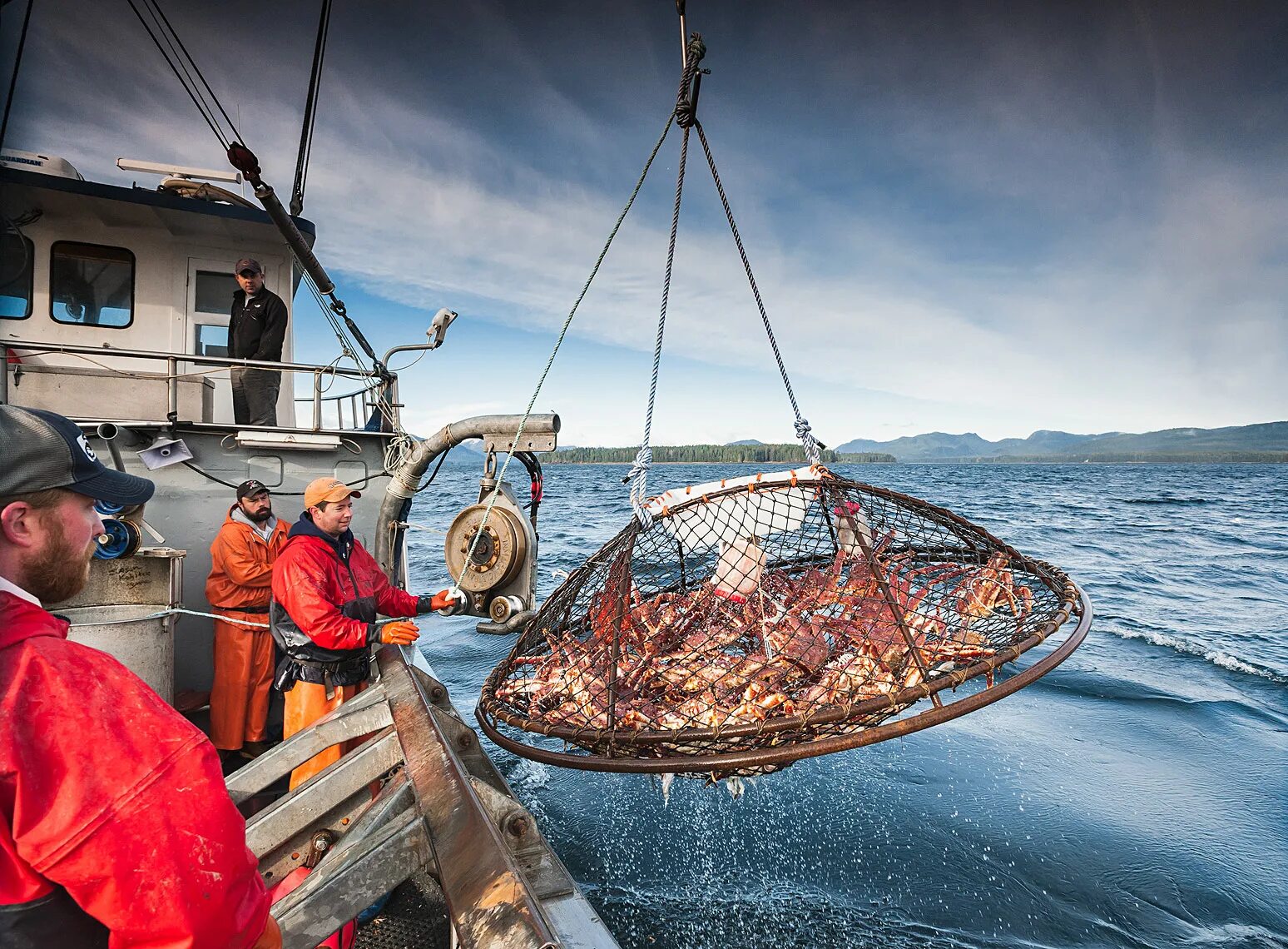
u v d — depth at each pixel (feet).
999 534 81.41
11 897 3.34
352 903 6.08
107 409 23.18
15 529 3.65
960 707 7.09
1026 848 16.80
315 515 13.34
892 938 14.02
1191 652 32.50
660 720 8.70
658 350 10.89
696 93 10.66
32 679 3.42
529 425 15.85
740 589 11.05
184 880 3.44
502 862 5.19
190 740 3.64
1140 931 14.15
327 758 12.89
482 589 15.39
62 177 20.83
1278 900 14.93
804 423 10.86
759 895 15.26
